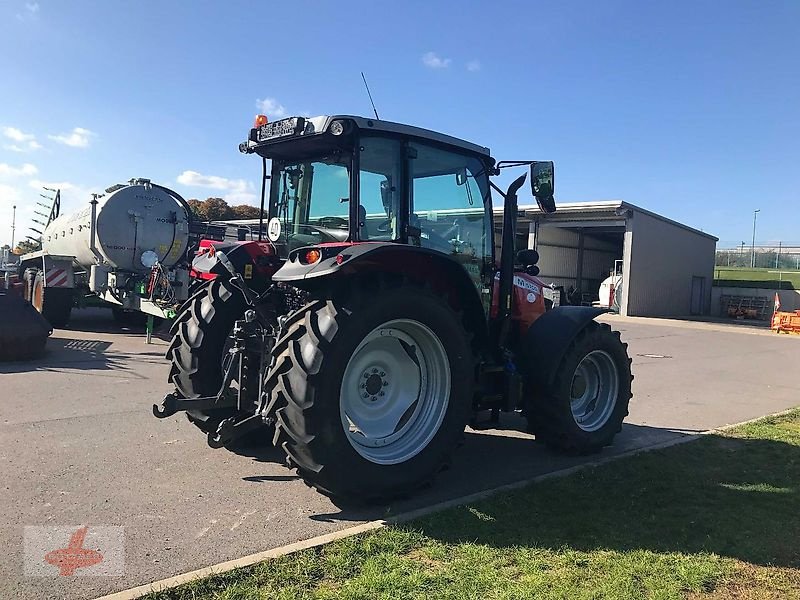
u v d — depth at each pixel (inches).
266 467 187.6
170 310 413.7
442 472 191.9
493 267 209.8
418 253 165.6
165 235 516.7
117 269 506.9
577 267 1333.7
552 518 153.7
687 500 170.1
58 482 168.9
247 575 119.0
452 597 114.0
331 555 128.2
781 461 209.6
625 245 1066.7
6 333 354.6
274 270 200.7
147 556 127.4
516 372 201.8
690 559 133.3
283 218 201.9
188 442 210.4
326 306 152.9
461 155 197.0
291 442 147.3
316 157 190.7
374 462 156.1
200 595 111.4
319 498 164.1
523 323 227.3
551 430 206.7
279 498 163.3
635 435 249.9
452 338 169.0
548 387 202.4
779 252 1800.0
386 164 177.6
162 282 459.2
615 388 223.6
